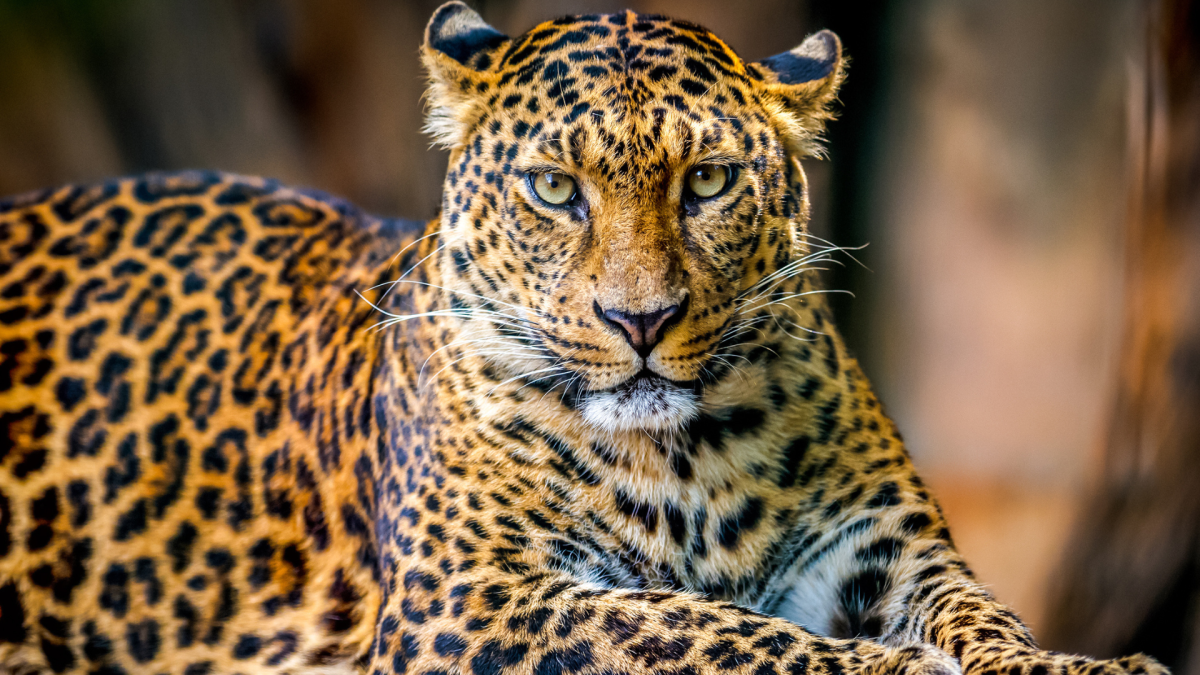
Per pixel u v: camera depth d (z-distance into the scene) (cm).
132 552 770
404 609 658
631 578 683
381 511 708
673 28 682
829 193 1634
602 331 638
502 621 622
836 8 1589
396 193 1605
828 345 725
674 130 629
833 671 555
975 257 1744
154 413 779
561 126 636
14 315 795
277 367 781
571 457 673
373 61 1577
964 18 1667
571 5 1370
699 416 675
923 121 1700
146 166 1653
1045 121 1700
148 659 773
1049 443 1756
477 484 674
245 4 1587
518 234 660
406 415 704
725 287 656
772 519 683
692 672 576
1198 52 1030
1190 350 1077
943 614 616
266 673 757
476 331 679
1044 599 1208
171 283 804
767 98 686
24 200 852
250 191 846
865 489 696
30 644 782
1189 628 1139
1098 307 1719
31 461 779
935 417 1794
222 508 767
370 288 770
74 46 1619
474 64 699
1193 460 1095
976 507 1739
